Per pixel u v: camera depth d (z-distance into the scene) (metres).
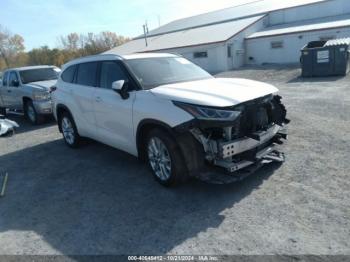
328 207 3.43
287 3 34.50
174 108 3.81
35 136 8.27
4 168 5.88
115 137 5.02
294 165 4.57
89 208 3.97
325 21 26.62
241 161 3.86
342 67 14.14
